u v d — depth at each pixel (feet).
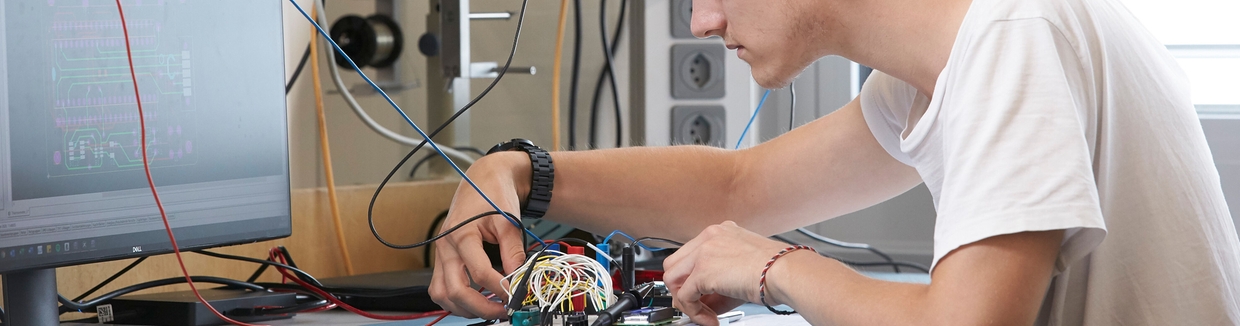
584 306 2.73
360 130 4.82
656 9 5.41
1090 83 2.25
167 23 2.79
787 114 5.69
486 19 5.12
